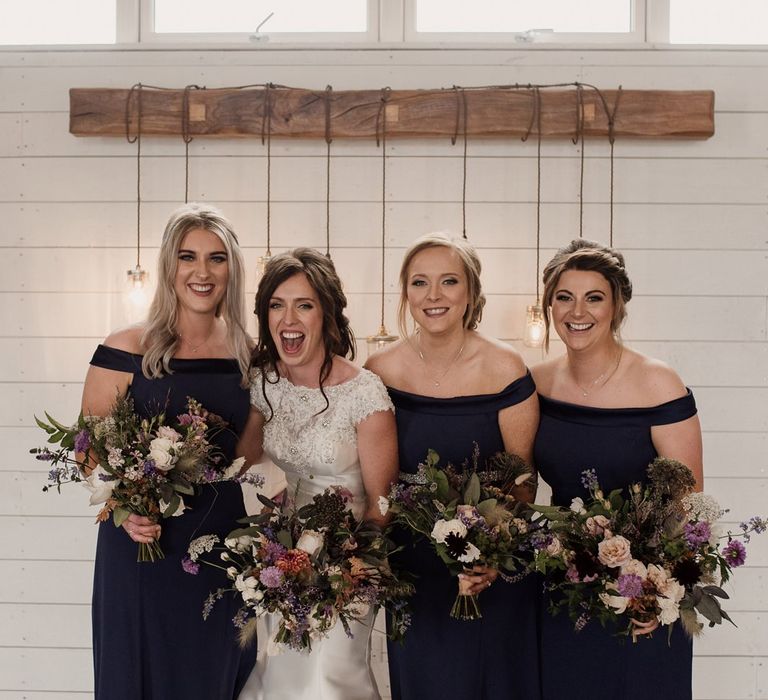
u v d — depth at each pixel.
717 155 3.08
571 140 3.07
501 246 3.09
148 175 3.10
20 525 3.13
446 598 2.37
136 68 3.10
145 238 3.11
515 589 2.41
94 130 3.02
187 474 2.23
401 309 2.51
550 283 2.48
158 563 2.33
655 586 2.04
